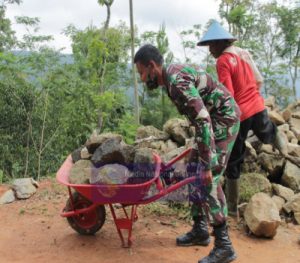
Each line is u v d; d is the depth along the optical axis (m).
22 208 5.70
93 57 15.30
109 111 15.75
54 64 12.30
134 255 4.34
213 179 3.92
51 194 6.16
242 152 4.99
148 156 4.21
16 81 11.04
